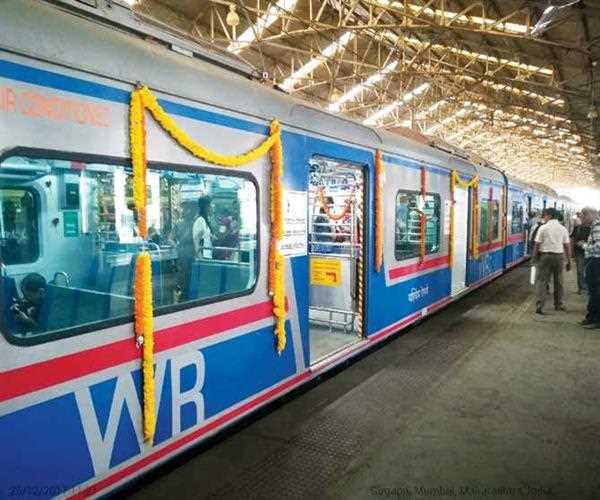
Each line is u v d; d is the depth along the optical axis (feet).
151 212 9.31
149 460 8.71
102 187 8.39
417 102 69.97
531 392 14.39
